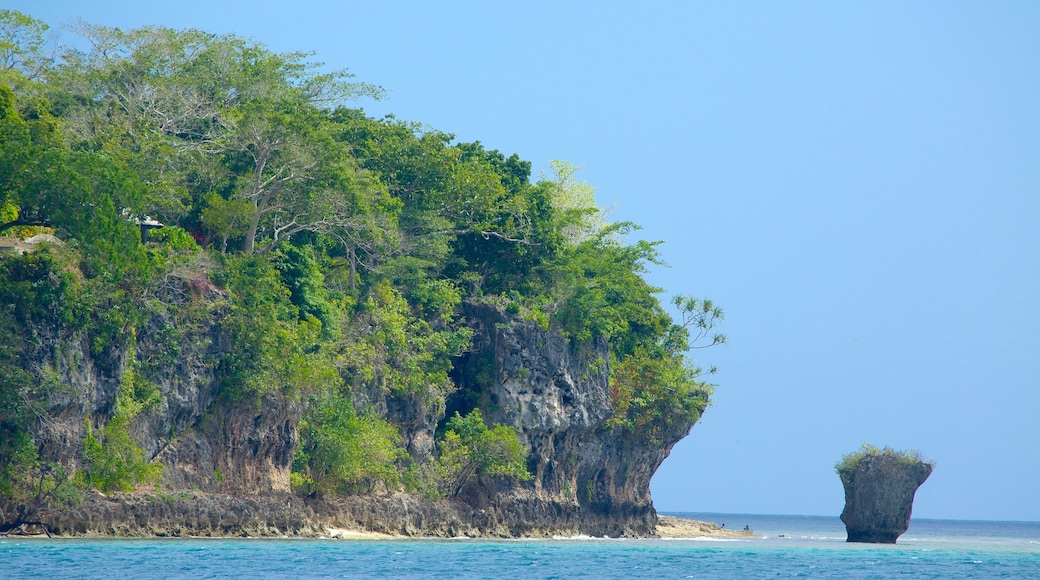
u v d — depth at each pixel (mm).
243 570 165250
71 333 185000
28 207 177625
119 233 182250
